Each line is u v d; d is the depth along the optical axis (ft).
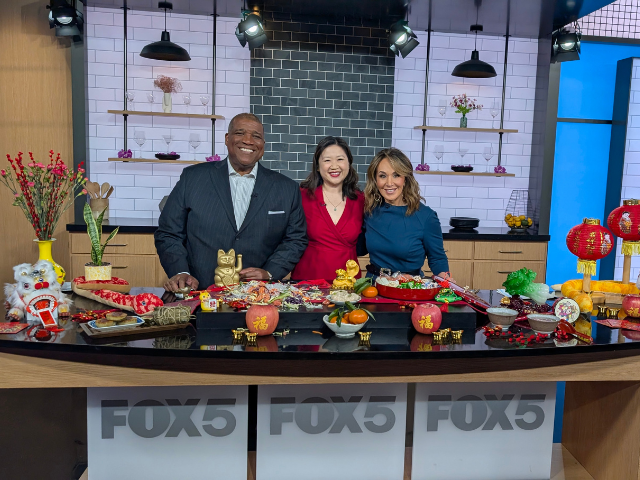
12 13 14.94
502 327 6.27
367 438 6.61
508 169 17.87
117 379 5.71
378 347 5.53
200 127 16.24
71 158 15.61
